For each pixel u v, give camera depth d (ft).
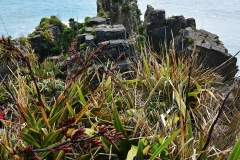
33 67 19.69
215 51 38.34
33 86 11.52
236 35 150.41
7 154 8.56
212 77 13.25
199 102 10.82
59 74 21.45
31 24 199.62
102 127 6.55
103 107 10.96
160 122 9.92
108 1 56.70
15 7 241.14
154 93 11.73
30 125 9.45
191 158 8.74
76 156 9.43
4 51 19.94
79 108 11.33
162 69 12.40
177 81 11.69
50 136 8.77
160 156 8.85
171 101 11.57
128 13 53.16
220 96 12.30
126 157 9.14
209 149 8.93
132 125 10.07
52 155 9.12
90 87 11.79
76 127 10.33
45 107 10.60
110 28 26.37
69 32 41.73
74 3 237.86
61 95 10.39
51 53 38.63
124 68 19.47
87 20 39.86
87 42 25.85
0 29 184.34
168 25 51.67
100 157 9.59
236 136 9.86
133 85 11.97
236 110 11.96
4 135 8.84
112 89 11.01
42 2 249.75
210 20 192.85
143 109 10.11
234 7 224.33
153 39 51.98
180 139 9.31
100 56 20.94
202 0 241.35
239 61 76.79
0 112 8.13
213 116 10.23
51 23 43.01
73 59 11.10
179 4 232.94
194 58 12.63
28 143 8.82
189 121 9.24
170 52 13.60
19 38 36.47
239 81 11.19
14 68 27.55
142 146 8.90
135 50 14.42
